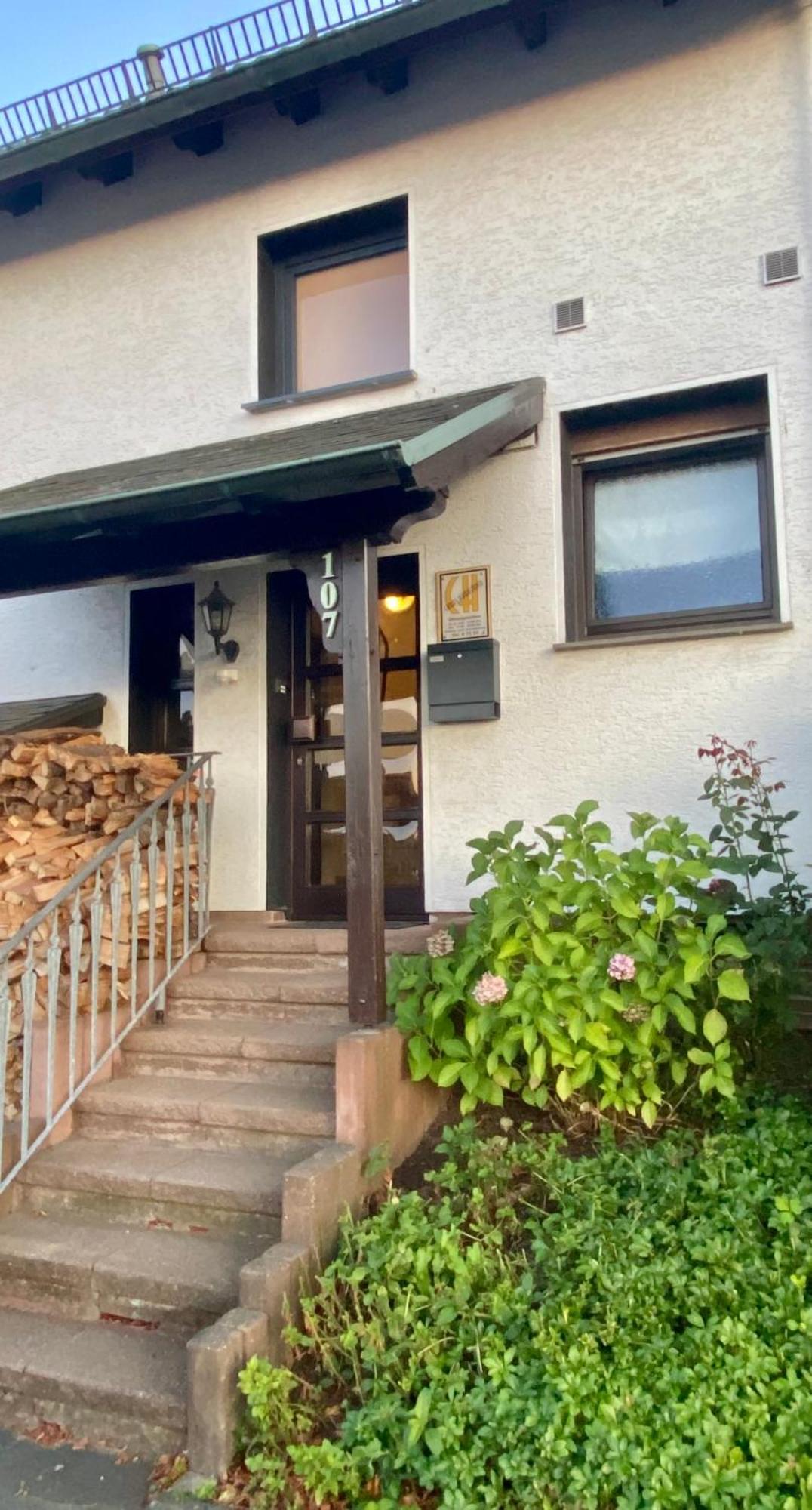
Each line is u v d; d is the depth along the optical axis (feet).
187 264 23.50
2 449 25.31
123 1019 15.79
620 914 13.25
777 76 18.04
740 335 17.79
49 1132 13.70
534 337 19.47
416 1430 8.71
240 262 22.89
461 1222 11.24
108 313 24.36
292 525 15.11
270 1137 13.53
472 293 20.15
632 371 18.54
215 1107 13.82
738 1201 10.84
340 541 14.73
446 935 14.67
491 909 13.84
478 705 18.52
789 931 13.35
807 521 16.96
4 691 24.04
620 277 18.85
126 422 23.85
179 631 22.95
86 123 22.22
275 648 21.31
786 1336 9.06
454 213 20.48
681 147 18.61
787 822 15.19
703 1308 9.58
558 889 13.55
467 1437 8.81
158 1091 14.58
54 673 23.49
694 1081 13.71
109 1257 11.90
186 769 20.99
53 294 25.12
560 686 18.31
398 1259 10.36
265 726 21.07
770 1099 13.42
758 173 17.99
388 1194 12.17
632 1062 13.23
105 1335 11.32
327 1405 9.73
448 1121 14.34
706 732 17.22
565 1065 13.07
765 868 14.16
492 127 20.27
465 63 20.63
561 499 18.81
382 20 19.07
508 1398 8.84
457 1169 12.69
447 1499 8.29
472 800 18.79
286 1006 16.05
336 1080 12.73
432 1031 13.61
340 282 23.15
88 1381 10.39
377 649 14.75
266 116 22.74
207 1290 11.11
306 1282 10.71
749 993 13.28
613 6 19.35
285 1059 14.79
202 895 18.04
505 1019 13.41
